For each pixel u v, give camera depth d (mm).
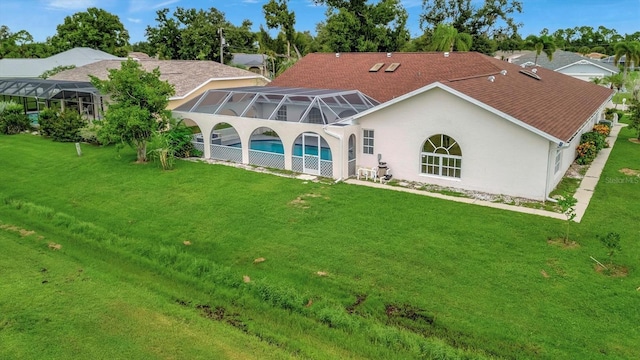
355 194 21125
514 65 37062
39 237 17141
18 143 33812
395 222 17734
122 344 10875
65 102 40875
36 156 29703
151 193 21844
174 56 74500
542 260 14430
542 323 11234
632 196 20391
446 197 20531
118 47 79500
